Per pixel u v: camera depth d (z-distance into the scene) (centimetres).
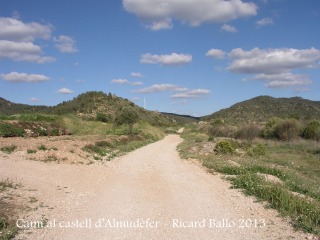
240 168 1579
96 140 2711
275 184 1162
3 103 8144
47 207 916
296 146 3594
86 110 8606
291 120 4409
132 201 1036
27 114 3775
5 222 756
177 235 744
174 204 1010
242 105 12731
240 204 1003
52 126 3506
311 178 1705
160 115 13838
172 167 1827
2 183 1095
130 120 4356
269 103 12575
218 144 2592
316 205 912
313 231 743
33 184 1160
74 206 952
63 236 721
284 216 862
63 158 1738
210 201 1046
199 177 1489
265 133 4712
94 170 1595
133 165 1895
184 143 3862
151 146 3603
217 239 720
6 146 1827
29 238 695
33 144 1973
